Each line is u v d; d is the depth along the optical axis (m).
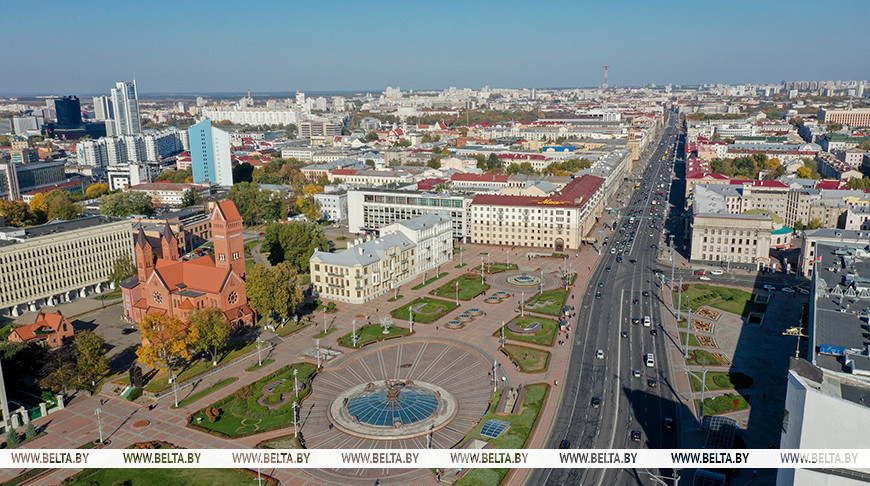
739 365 183.88
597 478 129.25
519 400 161.12
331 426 151.00
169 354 173.25
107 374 182.25
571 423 151.50
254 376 180.25
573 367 184.12
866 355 116.62
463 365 186.75
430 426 149.38
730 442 138.38
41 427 152.38
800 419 92.62
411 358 192.50
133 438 146.88
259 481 126.56
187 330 177.25
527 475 130.62
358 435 146.38
